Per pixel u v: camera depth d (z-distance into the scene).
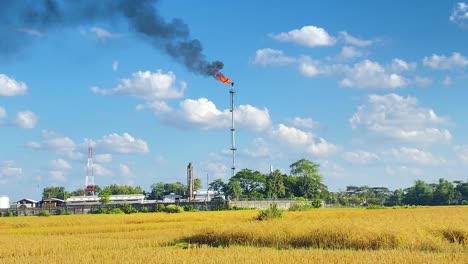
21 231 68.62
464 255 27.66
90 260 29.00
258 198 171.88
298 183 196.75
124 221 83.56
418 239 36.00
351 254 28.42
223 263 25.95
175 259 27.56
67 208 122.81
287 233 39.53
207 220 82.00
